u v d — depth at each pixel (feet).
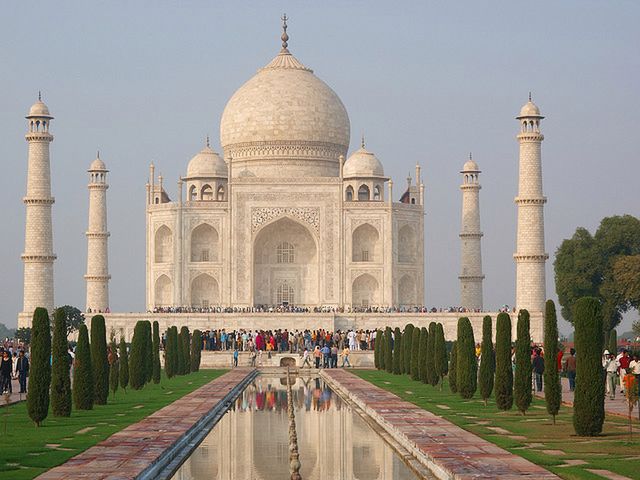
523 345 261.03
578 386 213.87
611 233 577.02
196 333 489.26
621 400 300.81
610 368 303.68
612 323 576.20
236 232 653.30
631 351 373.20
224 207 654.12
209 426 255.29
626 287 550.36
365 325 602.03
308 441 231.30
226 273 652.07
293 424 226.17
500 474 165.68
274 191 655.76
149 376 375.45
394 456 208.85
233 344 538.88
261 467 195.93
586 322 213.66
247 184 654.94
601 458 181.88
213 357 540.52
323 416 284.41
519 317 262.47
